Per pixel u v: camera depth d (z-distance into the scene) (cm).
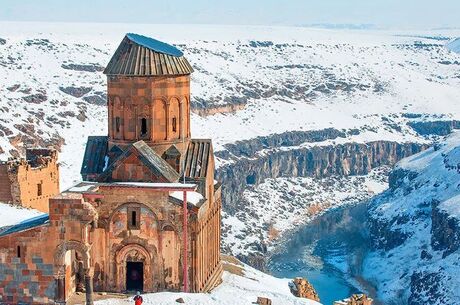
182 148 7569
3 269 6469
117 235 7006
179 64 7525
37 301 6462
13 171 8894
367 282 19400
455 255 18800
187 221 6931
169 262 7000
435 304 16900
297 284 9031
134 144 7069
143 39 7700
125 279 7062
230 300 6769
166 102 7425
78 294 6900
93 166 7612
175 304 6512
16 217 8400
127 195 6950
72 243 6369
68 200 6319
